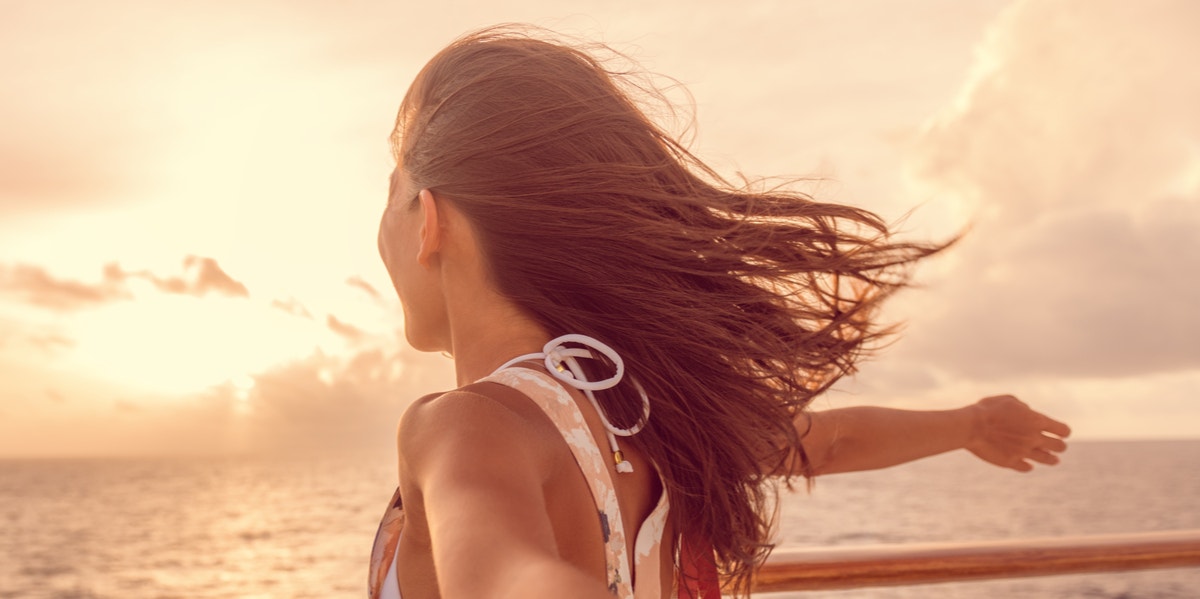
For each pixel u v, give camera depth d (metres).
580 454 0.81
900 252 1.04
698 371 0.94
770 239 0.98
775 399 1.00
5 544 87.31
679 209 0.95
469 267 0.93
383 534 0.86
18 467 174.75
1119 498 107.44
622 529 0.84
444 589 0.55
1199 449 167.00
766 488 1.21
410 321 1.00
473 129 0.93
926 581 1.78
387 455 147.62
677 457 0.96
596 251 0.91
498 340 0.91
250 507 125.69
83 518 121.50
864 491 107.75
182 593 65.88
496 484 0.65
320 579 68.62
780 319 0.99
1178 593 38.47
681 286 0.94
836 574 1.70
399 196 1.00
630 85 1.04
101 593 69.12
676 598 1.06
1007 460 1.47
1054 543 1.86
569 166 0.92
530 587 0.49
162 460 167.88
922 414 1.42
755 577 1.67
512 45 0.98
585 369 0.89
